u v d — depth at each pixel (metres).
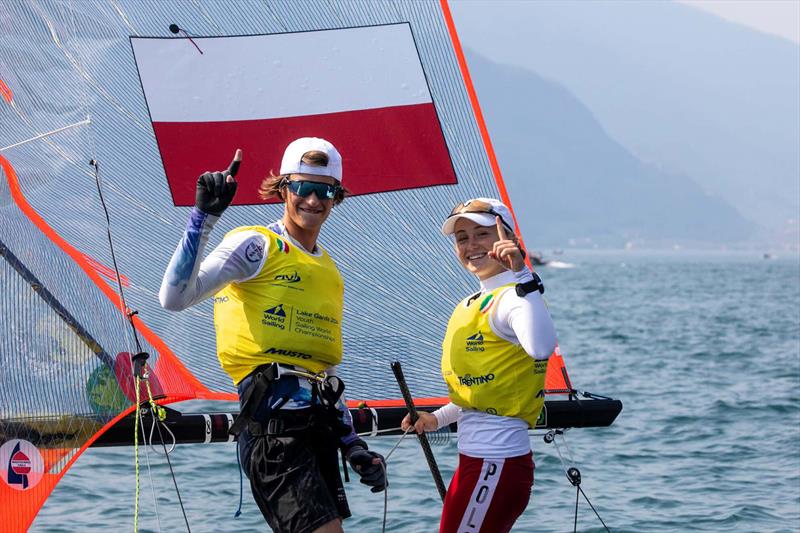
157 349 16.45
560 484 31.81
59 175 16.78
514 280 14.83
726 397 51.72
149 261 16.98
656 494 30.81
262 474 13.26
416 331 17.80
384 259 17.88
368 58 18.31
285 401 13.38
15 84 16.73
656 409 47.56
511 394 14.70
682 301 156.38
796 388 55.97
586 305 144.50
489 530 14.91
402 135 18.20
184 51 17.83
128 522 26.80
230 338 13.76
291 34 18.25
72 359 14.76
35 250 15.18
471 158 18.25
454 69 18.27
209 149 17.70
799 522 28.03
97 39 17.34
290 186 13.80
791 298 168.12
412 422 15.35
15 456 14.12
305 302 13.72
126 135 17.31
